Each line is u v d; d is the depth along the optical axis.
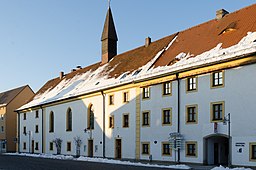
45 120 58.75
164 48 40.22
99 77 48.59
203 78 30.52
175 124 32.78
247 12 33.34
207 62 29.78
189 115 31.69
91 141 45.97
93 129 45.06
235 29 31.86
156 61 38.53
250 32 29.75
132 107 38.31
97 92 44.25
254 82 26.48
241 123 27.05
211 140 30.25
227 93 28.33
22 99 77.88
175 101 33.03
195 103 31.00
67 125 51.75
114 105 41.31
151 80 35.72
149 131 35.72
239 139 27.06
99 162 35.66
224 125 28.25
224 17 35.84
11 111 76.19
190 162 30.89
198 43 35.09
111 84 41.91
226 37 31.92
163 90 34.59
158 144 34.47
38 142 60.97
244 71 27.27
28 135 65.38
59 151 53.31
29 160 40.00
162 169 26.34
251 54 26.42
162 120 34.31
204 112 30.09
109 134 41.78
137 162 33.91
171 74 33.22
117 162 34.59
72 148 49.84
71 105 50.97
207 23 37.66
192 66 31.06
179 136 32.00
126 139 38.84
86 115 46.81
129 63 44.56
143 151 36.38
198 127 30.50
